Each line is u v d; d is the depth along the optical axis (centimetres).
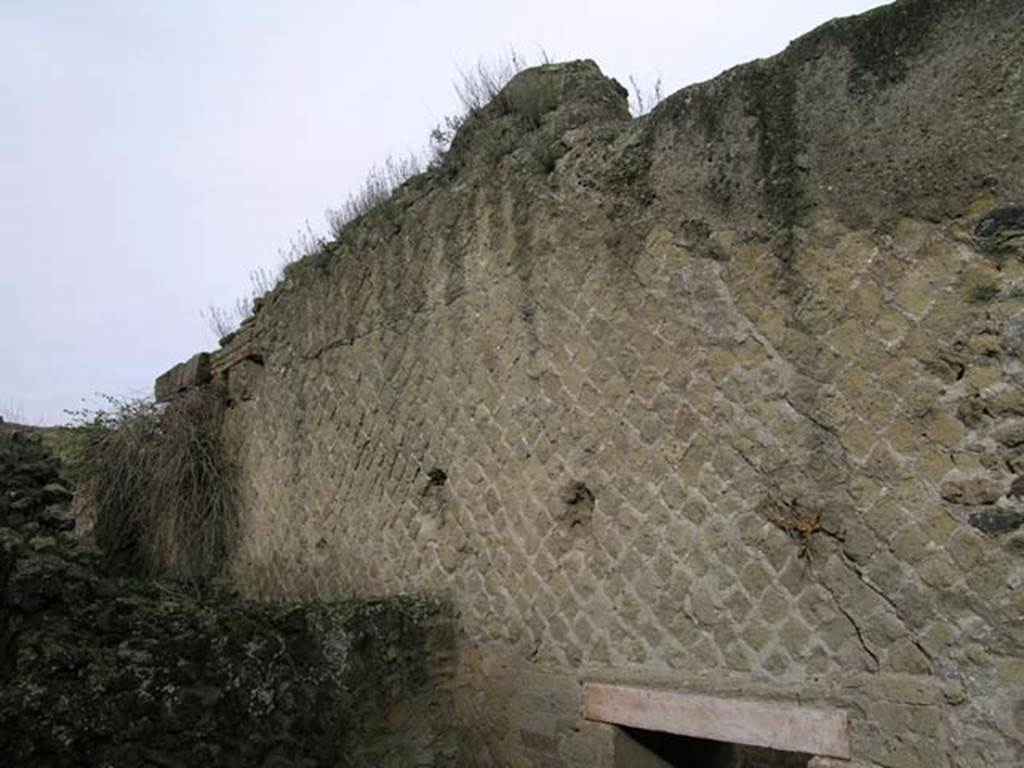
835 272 413
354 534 716
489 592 585
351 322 739
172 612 503
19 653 434
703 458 460
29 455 555
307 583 766
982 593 359
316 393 782
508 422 579
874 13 408
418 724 579
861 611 395
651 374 489
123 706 447
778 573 425
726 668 442
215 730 481
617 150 517
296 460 804
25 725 415
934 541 374
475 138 631
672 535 471
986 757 352
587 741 505
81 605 474
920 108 388
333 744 533
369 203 767
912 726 373
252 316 902
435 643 598
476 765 577
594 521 514
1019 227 357
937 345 379
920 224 386
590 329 525
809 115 426
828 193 417
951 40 381
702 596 455
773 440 432
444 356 637
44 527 521
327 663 541
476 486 601
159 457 922
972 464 366
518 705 552
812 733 404
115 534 927
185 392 988
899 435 388
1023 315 356
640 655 483
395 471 676
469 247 620
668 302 482
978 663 358
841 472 406
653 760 513
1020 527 352
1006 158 362
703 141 471
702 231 468
